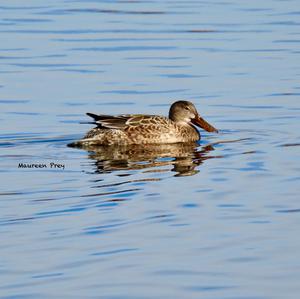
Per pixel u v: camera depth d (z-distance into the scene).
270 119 20.53
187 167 16.52
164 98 22.47
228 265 11.45
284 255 11.74
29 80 24.08
